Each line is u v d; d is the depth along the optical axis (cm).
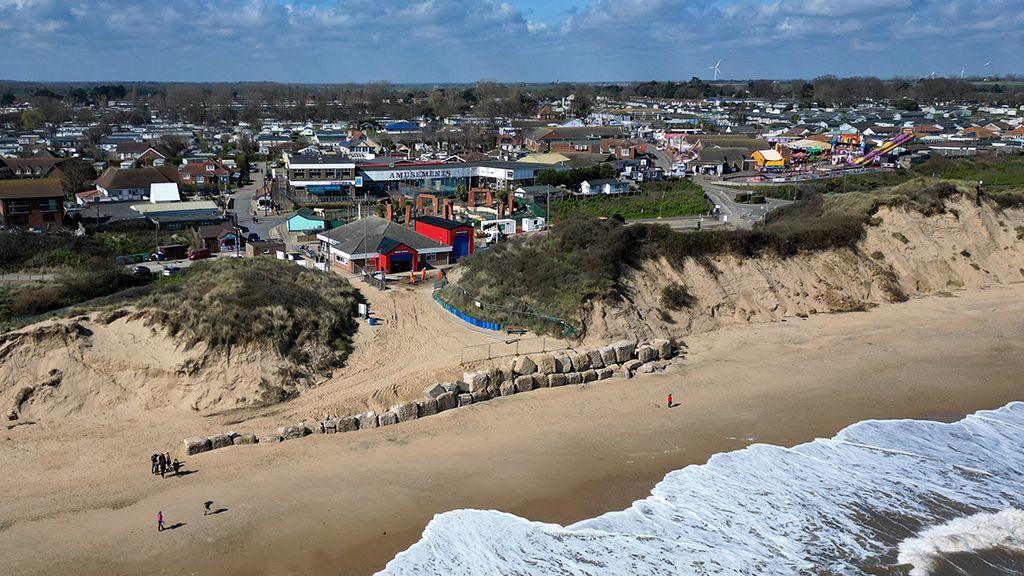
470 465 3606
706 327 5559
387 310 5412
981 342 5416
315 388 4253
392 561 2880
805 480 3550
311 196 11012
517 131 19162
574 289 5300
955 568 2950
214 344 4209
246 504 3206
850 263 6462
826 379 4747
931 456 3809
